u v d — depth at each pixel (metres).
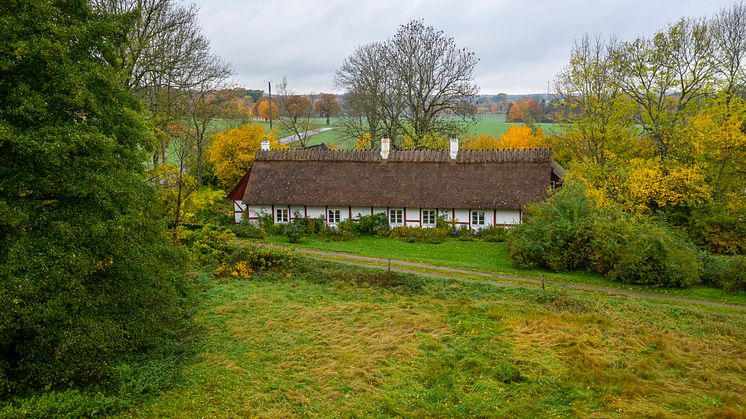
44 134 14.69
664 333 24.30
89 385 16.36
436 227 45.06
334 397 18.09
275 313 26.67
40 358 14.87
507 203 43.38
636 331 24.47
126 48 35.56
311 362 21.06
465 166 46.22
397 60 57.94
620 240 32.53
